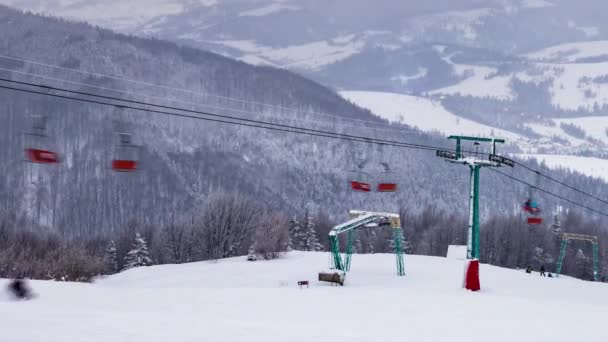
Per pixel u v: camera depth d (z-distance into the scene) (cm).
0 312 2200
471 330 2362
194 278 7144
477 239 4678
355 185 4719
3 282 3797
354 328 2278
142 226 14925
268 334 1952
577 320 2728
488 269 6925
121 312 2430
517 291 4884
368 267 7438
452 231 15350
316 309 2952
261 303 3177
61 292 3528
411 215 19200
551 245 15512
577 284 5928
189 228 12394
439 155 4828
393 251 14638
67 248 9688
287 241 9762
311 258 9169
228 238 11162
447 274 6712
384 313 2844
